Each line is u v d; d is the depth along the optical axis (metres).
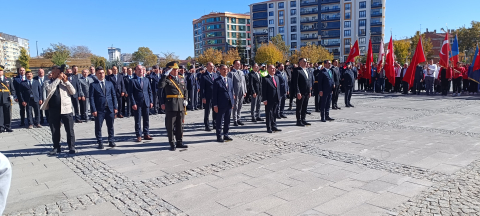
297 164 5.68
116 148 7.38
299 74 9.14
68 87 7.01
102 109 7.30
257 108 10.65
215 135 8.51
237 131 8.93
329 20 75.69
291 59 68.12
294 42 79.75
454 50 17.36
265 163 5.81
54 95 6.88
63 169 5.89
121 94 12.69
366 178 4.85
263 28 83.00
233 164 5.82
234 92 9.49
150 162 6.14
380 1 71.00
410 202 3.96
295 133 8.38
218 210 3.91
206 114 9.15
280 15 80.00
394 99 15.95
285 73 12.71
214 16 103.88
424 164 5.43
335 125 9.31
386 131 8.23
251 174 5.23
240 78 9.77
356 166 5.44
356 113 11.52
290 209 3.87
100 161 6.34
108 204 4.21
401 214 3.65
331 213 3.73
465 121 9.31
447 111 11.41
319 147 6.80
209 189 4.62
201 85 9.06
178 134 7.16
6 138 9.10
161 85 6.86
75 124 11.27
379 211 3.74
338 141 7.29
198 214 3.82
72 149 7.05
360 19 73.06
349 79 13.08
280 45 68.25
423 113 11.07
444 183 4.55
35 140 8.72
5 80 10.23
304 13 77.88
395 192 4.28
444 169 5.15
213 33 104.62
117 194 4.55
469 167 5.21
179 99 7.02
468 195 4.11
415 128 8.51
